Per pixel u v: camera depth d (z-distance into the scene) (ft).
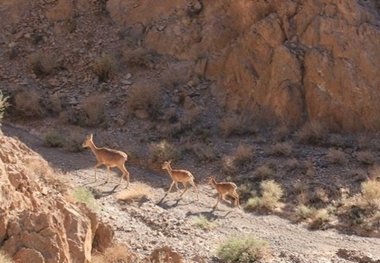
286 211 109.29
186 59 154.92
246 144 133.69
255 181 119.65
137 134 137.49
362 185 112.78
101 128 139.54
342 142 132.67
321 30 145.38
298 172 121.49
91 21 165.89
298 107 141.49
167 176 123.13
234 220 104.01
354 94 139.64
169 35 158.40
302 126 140.05
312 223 103.71
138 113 142.31
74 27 164.55
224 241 89.20
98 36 162.50
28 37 163.73
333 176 119.85
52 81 154.10
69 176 115.85
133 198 107.24
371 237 100.12
